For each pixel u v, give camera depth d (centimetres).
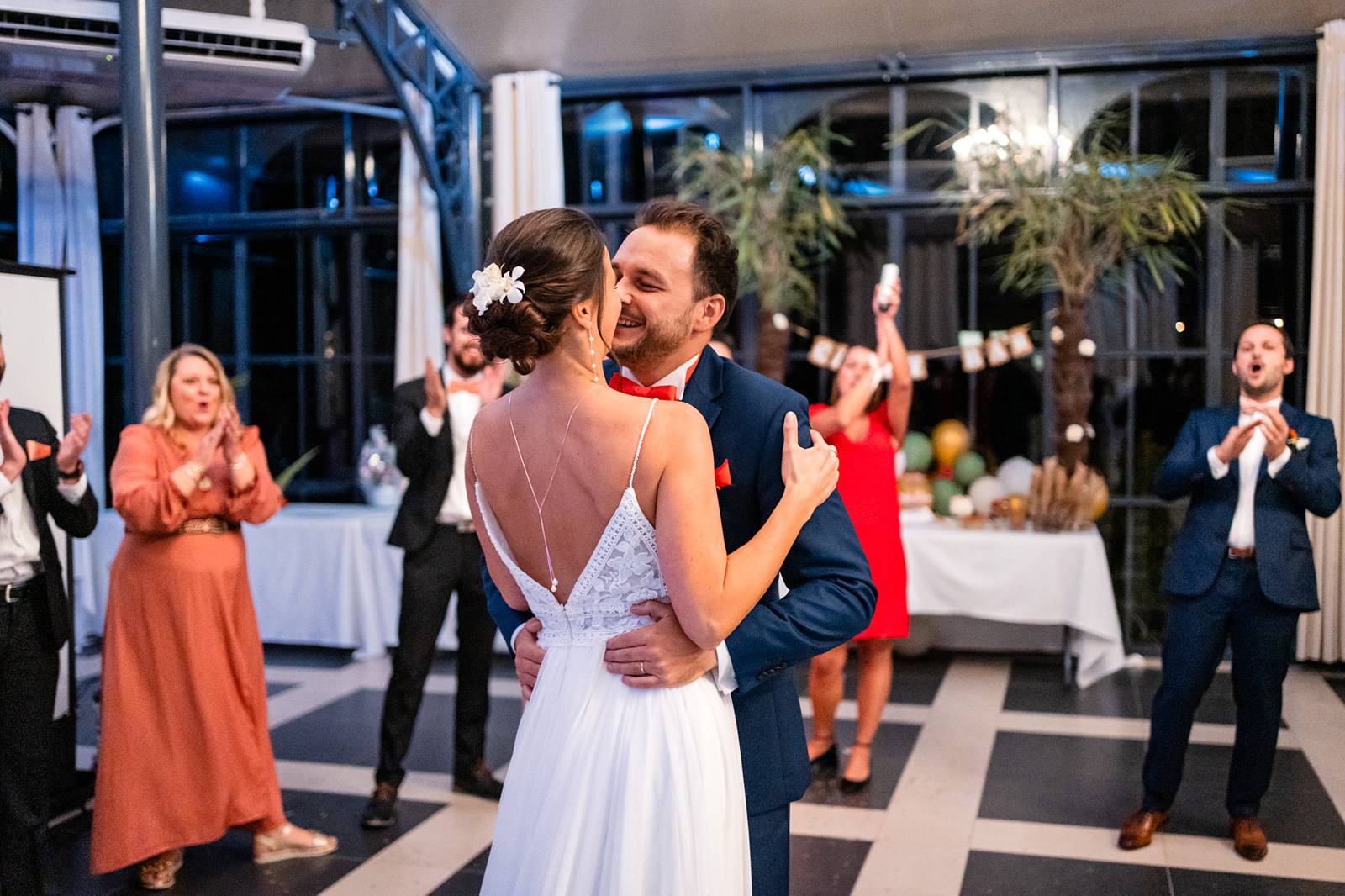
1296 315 603
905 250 648
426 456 373
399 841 355
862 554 173
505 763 428
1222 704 502
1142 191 566
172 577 316
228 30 489
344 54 637
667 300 169
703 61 643
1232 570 332
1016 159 606
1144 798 353
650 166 682
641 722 154
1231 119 609
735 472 170
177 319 744
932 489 602
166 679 316
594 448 149
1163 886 317
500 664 591
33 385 384
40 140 686
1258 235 605
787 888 175
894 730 474
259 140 722
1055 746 448
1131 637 620
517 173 665
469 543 384
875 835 360
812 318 659
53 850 353
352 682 555
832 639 165
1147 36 594
